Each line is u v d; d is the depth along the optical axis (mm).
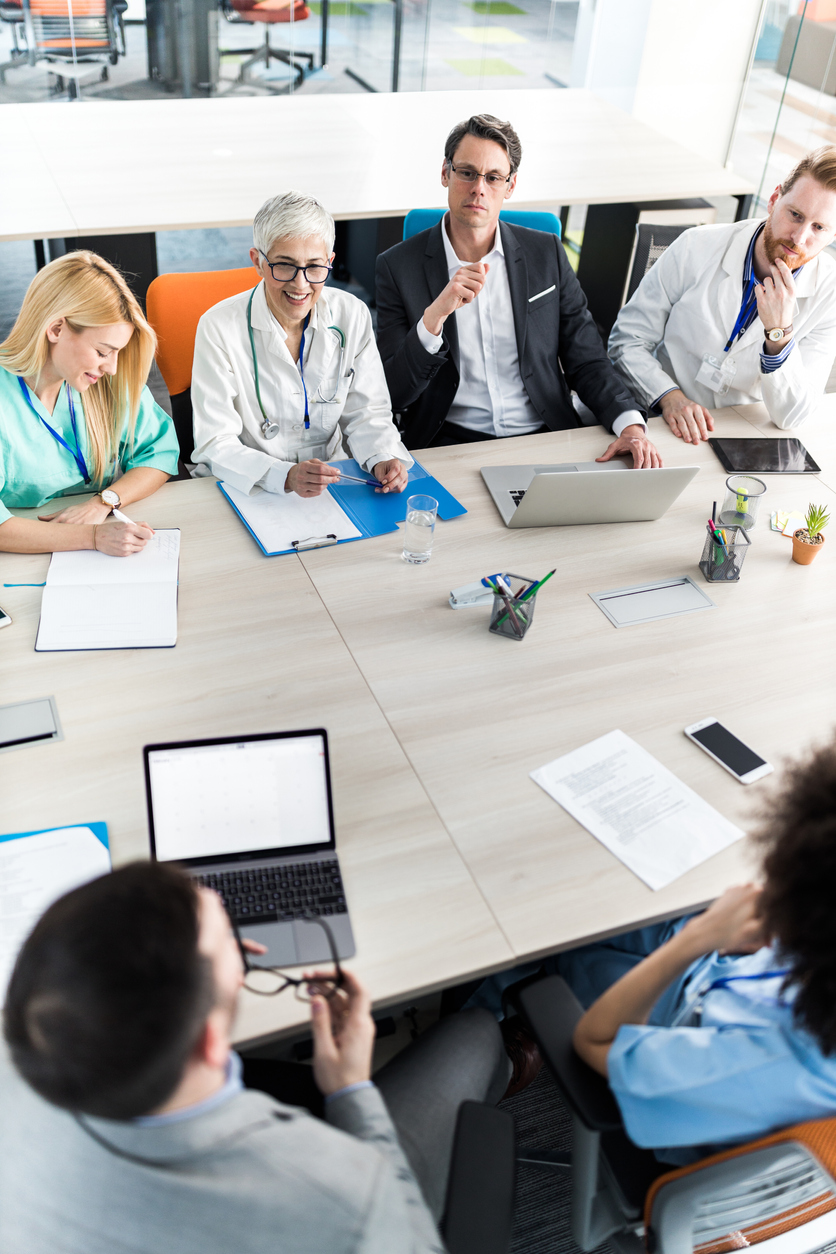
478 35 5367
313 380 2285
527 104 4492
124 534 1931
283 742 1398
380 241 4078
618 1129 1237
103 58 5055
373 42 5387
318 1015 1115
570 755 1613
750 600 1993
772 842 991
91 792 1471
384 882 1389
